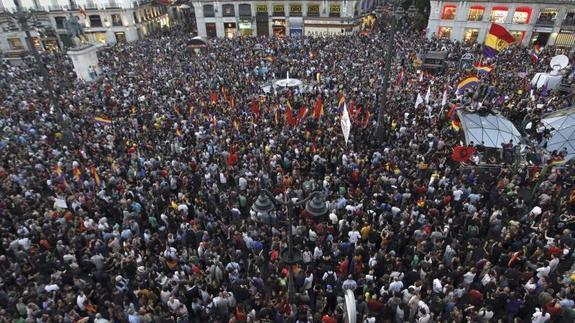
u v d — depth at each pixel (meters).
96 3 58.19
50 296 10.95
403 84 28.12
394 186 14.93
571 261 12.63
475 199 14.53
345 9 54.38
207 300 11.00
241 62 35.28
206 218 14.26
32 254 12.52
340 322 10.02
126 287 11.45
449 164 18.03
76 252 12.89
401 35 45.31
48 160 18.80
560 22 44.53
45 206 15.05
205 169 17.48
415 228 13.16
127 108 25.05
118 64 37.16
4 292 11.30
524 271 11.73
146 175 17.17
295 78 33.19
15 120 23.70
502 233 13.29
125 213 14.02
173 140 19.98
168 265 12.23
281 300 10.51
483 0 47.06
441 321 10.02
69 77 35.00
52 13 57.59
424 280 10.93
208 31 61.06
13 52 53.88
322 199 9.15
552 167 16.95
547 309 9.98
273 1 56.50
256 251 12.95
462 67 32.56
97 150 19.59
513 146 18.48
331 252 12.53
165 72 32.56
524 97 25.62
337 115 21.33
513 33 47.47
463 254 12.64
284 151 18.94
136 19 61.41
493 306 10.68
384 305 10.29
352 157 17.20
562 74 27.48
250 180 16.06
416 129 20.36
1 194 15.88
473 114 20.08
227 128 21.50
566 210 14.60
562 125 19.80
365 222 12.96
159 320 10.02
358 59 34.53
